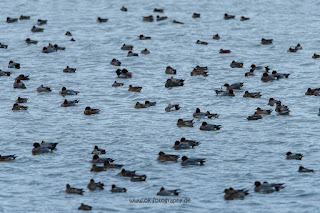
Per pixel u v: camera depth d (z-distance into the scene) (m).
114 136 74.12
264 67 104.56
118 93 92.31
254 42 121.75
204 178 61.44
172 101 88.25
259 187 58.12
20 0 159.50
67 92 91.38
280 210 54.09
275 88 93.75
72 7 152.38
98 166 64.00
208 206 55.19
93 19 140.50
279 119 79.25
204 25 135.00
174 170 63.47
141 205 55.38
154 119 80.50
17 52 115.56
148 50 116.94
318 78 98.62
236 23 136.25
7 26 134.50
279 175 61.91
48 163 66.00
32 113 83.38
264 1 157.12
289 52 114.56
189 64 108.00
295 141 71.44
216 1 157.62
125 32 129.62
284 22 136.75
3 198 57.44
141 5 154.12
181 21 138.50
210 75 101.38
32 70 104.88
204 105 86.06
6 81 98.44
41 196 57.88
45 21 135.62
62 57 112.56
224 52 114.44
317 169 63.16
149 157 67.25
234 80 98.56
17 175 63.06
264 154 67.75
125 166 64.88
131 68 106.19
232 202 55.91
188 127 76.88
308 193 57.44
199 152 68.44
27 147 70.94
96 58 112.25
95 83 97.75
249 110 83.50
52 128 77.38
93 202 56.22
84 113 82.81
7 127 77.69
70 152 69.25
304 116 80.50
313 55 111.81
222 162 65.56
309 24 135.00
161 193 57.50
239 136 73.38
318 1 156.75
